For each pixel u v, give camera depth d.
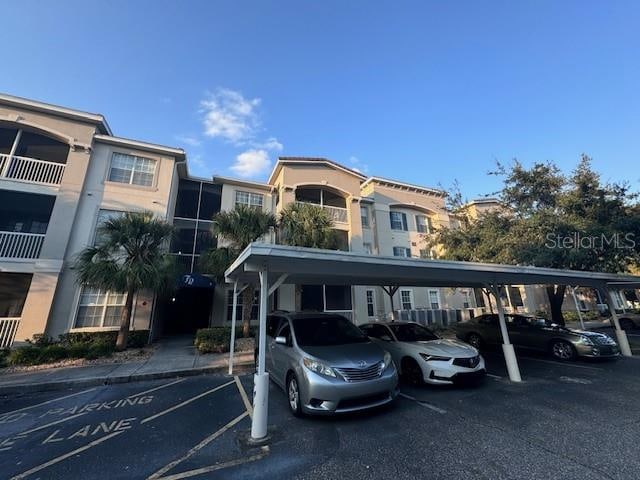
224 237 13.05
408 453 3.82
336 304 18.25
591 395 5.95
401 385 6.81
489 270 6.61
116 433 4.69
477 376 6.42
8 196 12.62
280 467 3.58
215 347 11.19
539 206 12.79
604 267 11.02
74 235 12.45
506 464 3.50
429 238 17.31
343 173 19.94
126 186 13.91
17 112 12.51
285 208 15.66
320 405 4.78
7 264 10.95
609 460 3.53
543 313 22.25
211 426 4.91
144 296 12.80
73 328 11.61
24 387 7.19
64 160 15.15
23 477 3.49
